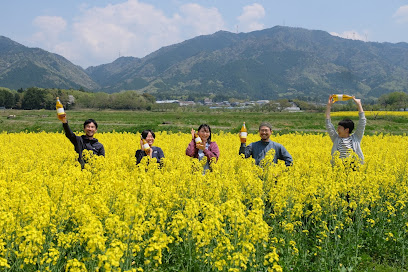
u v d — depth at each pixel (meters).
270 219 7.20
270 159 7.80
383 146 17.66
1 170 8.80
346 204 7.15
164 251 6.12
